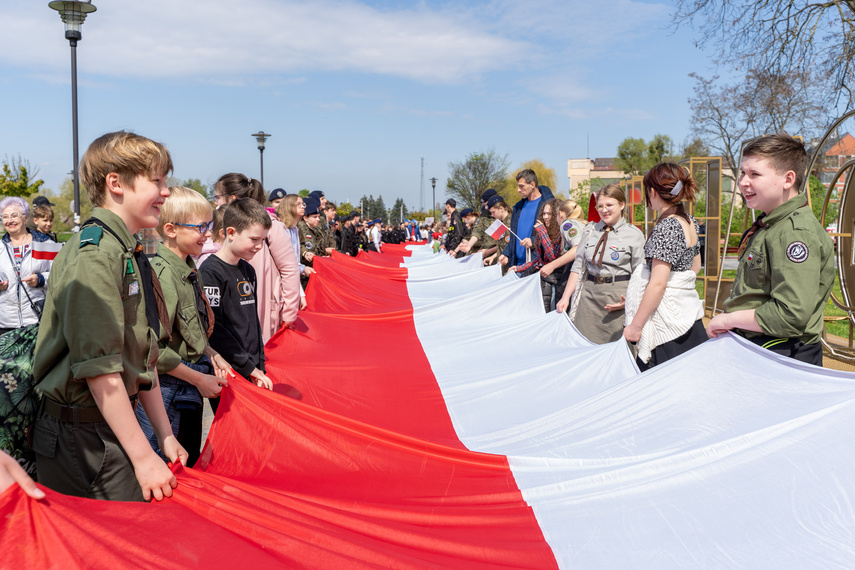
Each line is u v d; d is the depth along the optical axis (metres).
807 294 2.82
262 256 4.97
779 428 2.47
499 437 3.39
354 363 4.94
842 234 7.46
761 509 2.18
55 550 1.59
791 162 2.94
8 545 1.56
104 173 2.17
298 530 2.06
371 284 9.43
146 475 2.03
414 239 53.50
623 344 4.10
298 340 5.24
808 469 2.26
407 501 2.63
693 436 2.78
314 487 2.77
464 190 59.44
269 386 3.64
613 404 3.20
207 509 2.04
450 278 9.50
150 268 2.33
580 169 92.19
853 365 6.94
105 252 2.02
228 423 3.00
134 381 2.20
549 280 6.94
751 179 3.01
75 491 2.11
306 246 9.15
